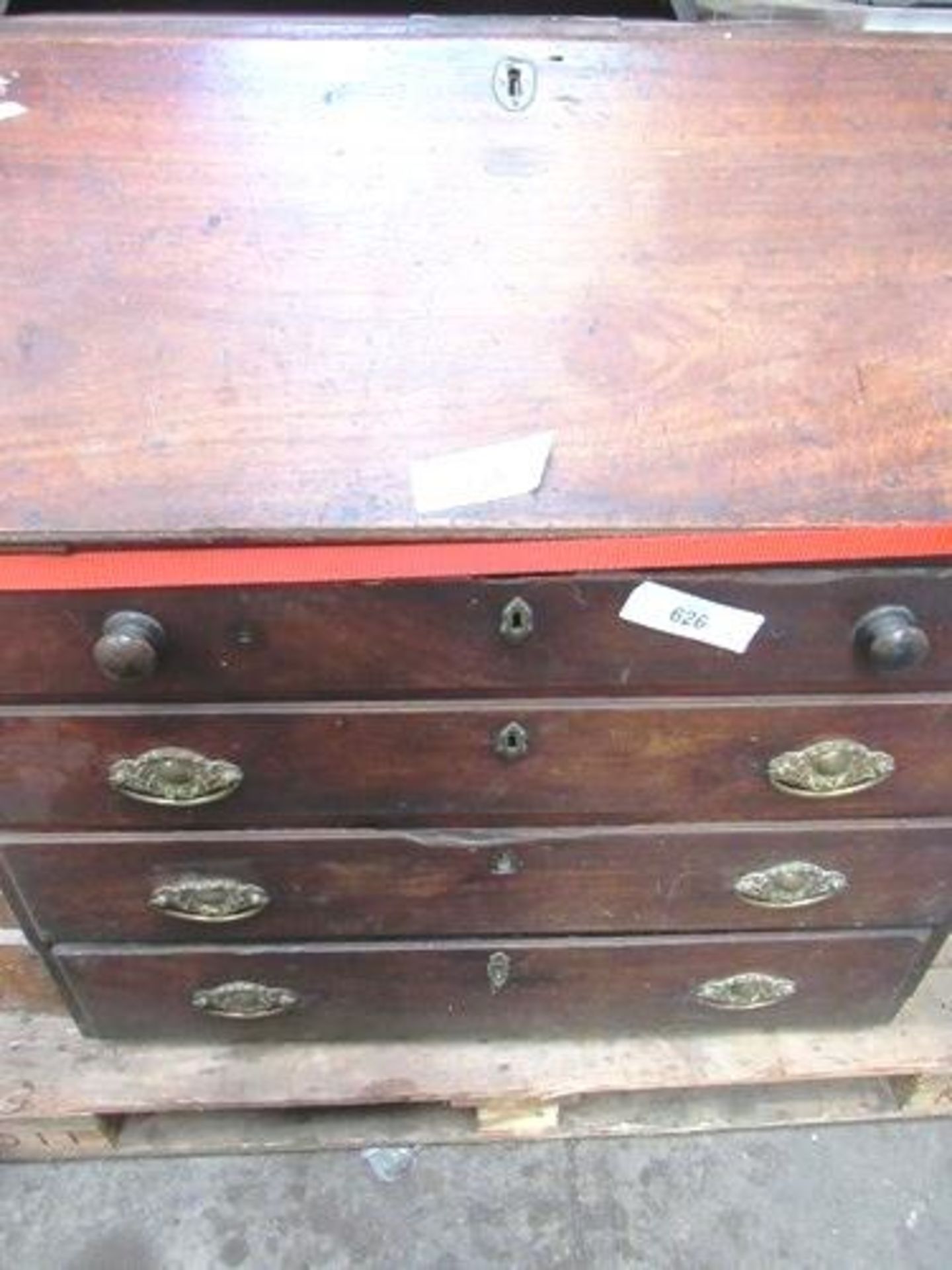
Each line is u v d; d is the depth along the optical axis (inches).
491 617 33.2
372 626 33.3
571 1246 50.4
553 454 32.1
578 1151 53.4
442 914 43.8
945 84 36.3
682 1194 52.1
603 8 45.1
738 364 33.4
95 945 44.5
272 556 31.5
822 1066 50.1
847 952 46.3
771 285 34.2
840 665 35.2
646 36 36.1
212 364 32.7
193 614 32.5
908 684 36.3
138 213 33.8
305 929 44.2
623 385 33.1
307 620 32.9
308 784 38.4
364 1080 49.1
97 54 34.9
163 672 34.0
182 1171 52.2
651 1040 51.0
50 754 36.7
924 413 33.2
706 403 33.0
